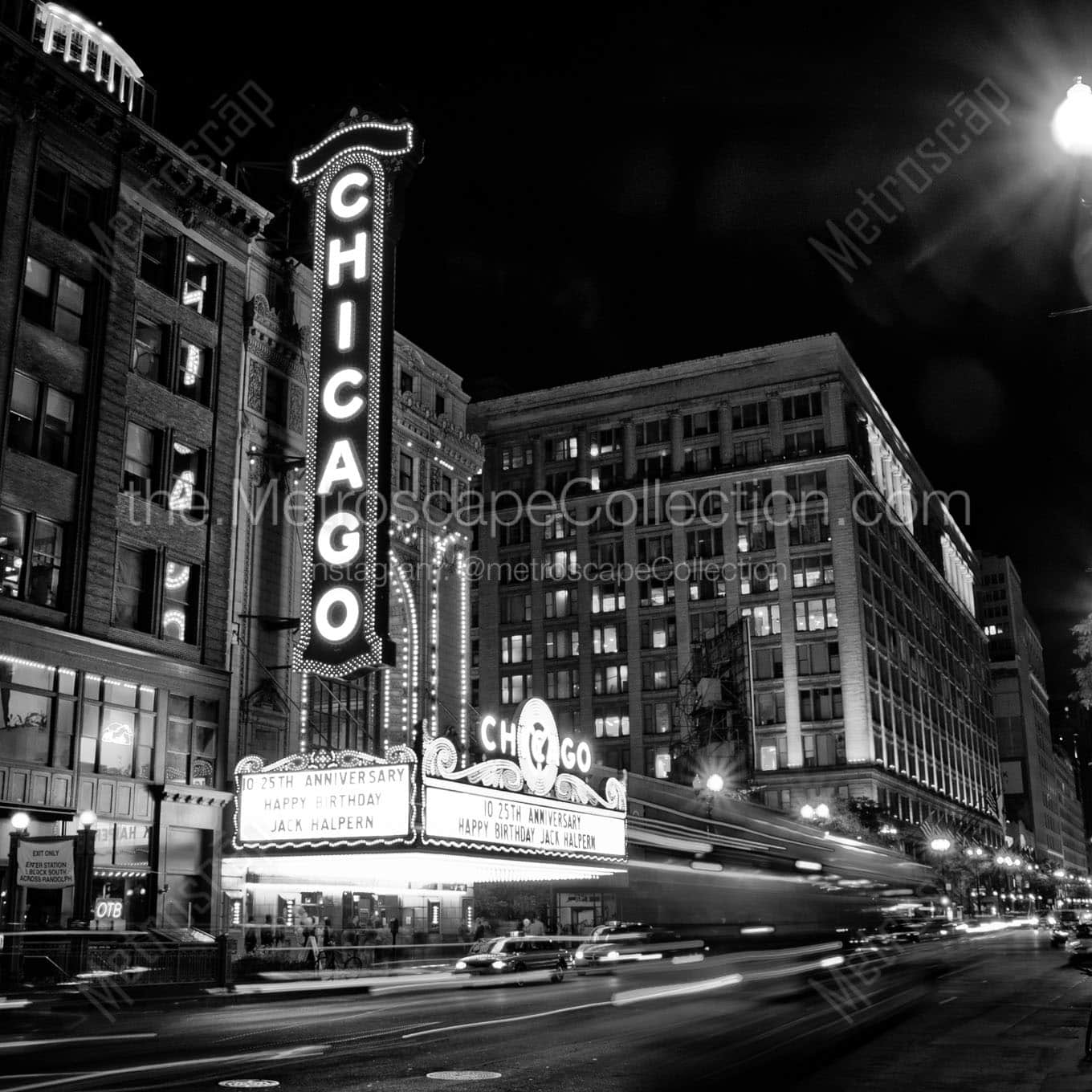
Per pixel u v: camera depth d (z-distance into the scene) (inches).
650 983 1289.4
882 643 4562.0
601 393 4736.7
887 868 1750.7
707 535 4446.4
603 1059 682.8
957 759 5876.0
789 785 4141.2
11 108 1455.5
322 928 1621.6
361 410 1739.7
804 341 4466.0
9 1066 641.0
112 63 1768.0
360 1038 791.1
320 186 1867.6
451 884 2057.1
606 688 4436.5
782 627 4271.7
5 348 1405.0
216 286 1764.3
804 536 4330.7
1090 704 1294.3
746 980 1309.1
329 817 1489.9
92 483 1499.8
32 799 1346.0
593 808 1800.0
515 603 4665.4
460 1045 753.6
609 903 2359.7
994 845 6476.4
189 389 1701.5
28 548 1414.9
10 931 1134.4
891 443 5236.2
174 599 1624.0
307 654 1691.7
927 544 5831.7
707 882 1274.6
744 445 4490.7
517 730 1646.2
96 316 1541.6
